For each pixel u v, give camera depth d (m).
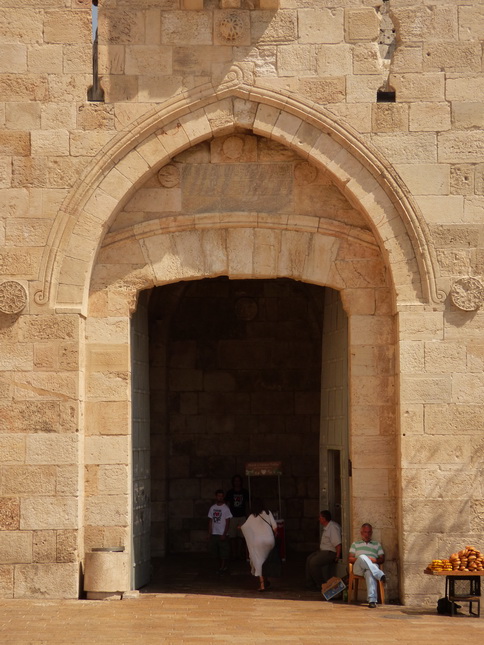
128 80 16.83
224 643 12.75
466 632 13.67
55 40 16.91
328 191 17.30
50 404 16.42
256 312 25.06
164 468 23.86
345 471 17.56
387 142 16.80
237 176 17.28
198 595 17.12
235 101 16.92
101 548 16.38
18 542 16.20
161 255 17.22
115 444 16.80
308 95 16.84
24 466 16.33
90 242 16.72
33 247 16.67
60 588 16.16
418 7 17.00
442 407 16.45
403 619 14.76
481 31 16.95
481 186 16.75
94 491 16.70
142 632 13.46
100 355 16.97
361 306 17.14
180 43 16.88
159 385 24.14
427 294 16.59
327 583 16.84
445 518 16.25
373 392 16.98
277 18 16.94
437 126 16.81
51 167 16.75
